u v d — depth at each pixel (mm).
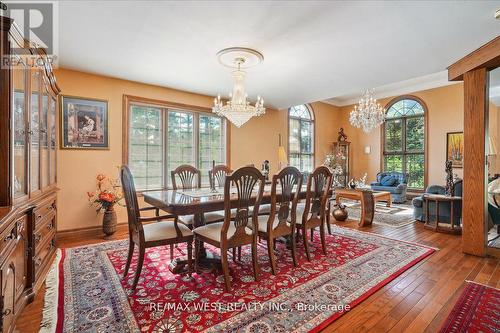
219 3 2025
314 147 7652
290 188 2500
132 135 4113
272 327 1629
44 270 2318
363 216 4176
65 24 2326
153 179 4324
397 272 2432
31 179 2023
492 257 2830
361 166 8023
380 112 5695
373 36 2562
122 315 1743
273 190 2344
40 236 2197
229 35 2537
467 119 2947
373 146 7746
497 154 4980
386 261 2701
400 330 1620
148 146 4273
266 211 3230
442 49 2852
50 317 1717
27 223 1902
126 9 2104
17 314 1640
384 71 3539
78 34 2512
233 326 1635
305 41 2664
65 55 3020
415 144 6980
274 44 2732
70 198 3533
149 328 1614
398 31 2467
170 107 4426
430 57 3066
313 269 2496
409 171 7094
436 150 6543
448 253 2959
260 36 2559
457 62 3148
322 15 2195
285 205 2492
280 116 6348
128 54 2992
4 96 1618
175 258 2730
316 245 3238
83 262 2621
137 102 4094
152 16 2207
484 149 2826
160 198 2418
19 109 1834
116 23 2314
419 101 6828
